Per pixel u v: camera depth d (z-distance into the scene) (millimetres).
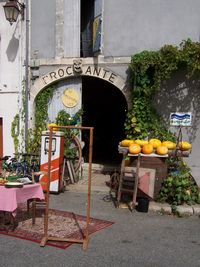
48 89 10805
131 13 9953
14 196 5848
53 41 10586
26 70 10695
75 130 10617
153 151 8266
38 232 6098
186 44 9211
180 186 7840
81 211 7488
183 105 9758
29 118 10781
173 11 9695
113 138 14992
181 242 5852
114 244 5680
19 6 10531
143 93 9727
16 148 10953
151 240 5914
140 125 9773
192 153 9773
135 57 9547
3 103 11078
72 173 9945
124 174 8055
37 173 7223
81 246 5539
